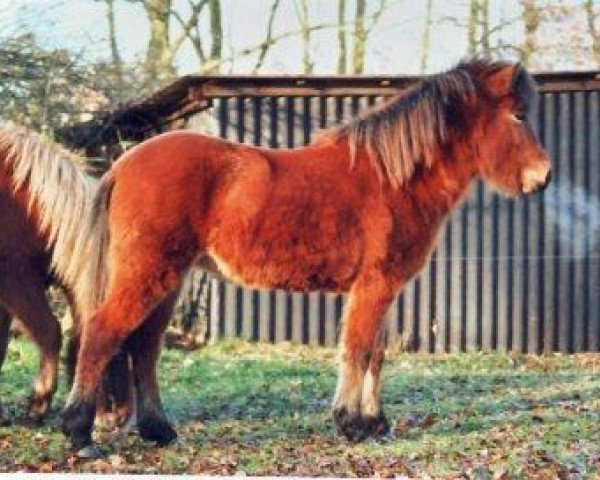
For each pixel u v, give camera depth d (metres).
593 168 15.48
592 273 15.55
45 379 8.41
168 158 7.78
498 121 8.51
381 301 8.10
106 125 17.16
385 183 8.14
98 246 7.75
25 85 16.89
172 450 7.91
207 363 13.48
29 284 8.26
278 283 8.05
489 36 22.81
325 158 8.16
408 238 8.18
